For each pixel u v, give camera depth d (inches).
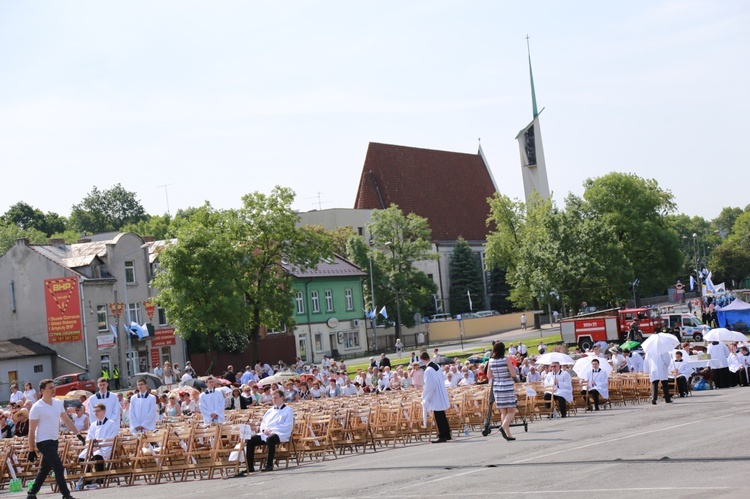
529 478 583.8
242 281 2903.5
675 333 2829.7
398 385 1612.9
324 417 972.6
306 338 3978.8
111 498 754.8
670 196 4404.5
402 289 4517.7
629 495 479.5
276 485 722.2
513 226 4621.1
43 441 716.0
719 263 6929.1
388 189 5841.5
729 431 763.4
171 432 922.1
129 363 2979.8
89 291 3137.3
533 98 6299.2
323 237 3120.1
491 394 897.5
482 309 5669.3
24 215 6919.3
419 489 588.4
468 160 6594.5
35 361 3038.9
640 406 1247.5
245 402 1448.1
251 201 3004.4
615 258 3727.9
